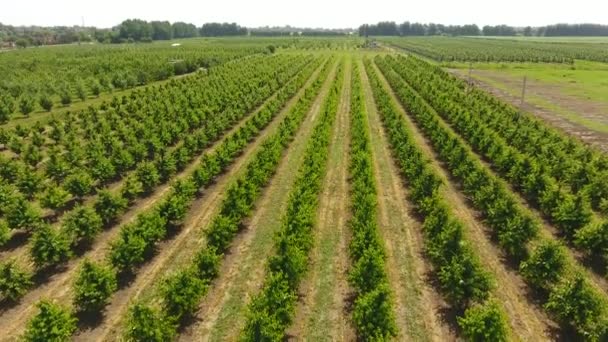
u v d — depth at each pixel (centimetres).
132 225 2322
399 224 2727
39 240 2181
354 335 1786
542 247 2058
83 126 4862
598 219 2780
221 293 2048
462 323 1648
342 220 2770
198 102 5841
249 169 3162
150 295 2042
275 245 2181
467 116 4762
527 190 3041
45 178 3250
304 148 4222
